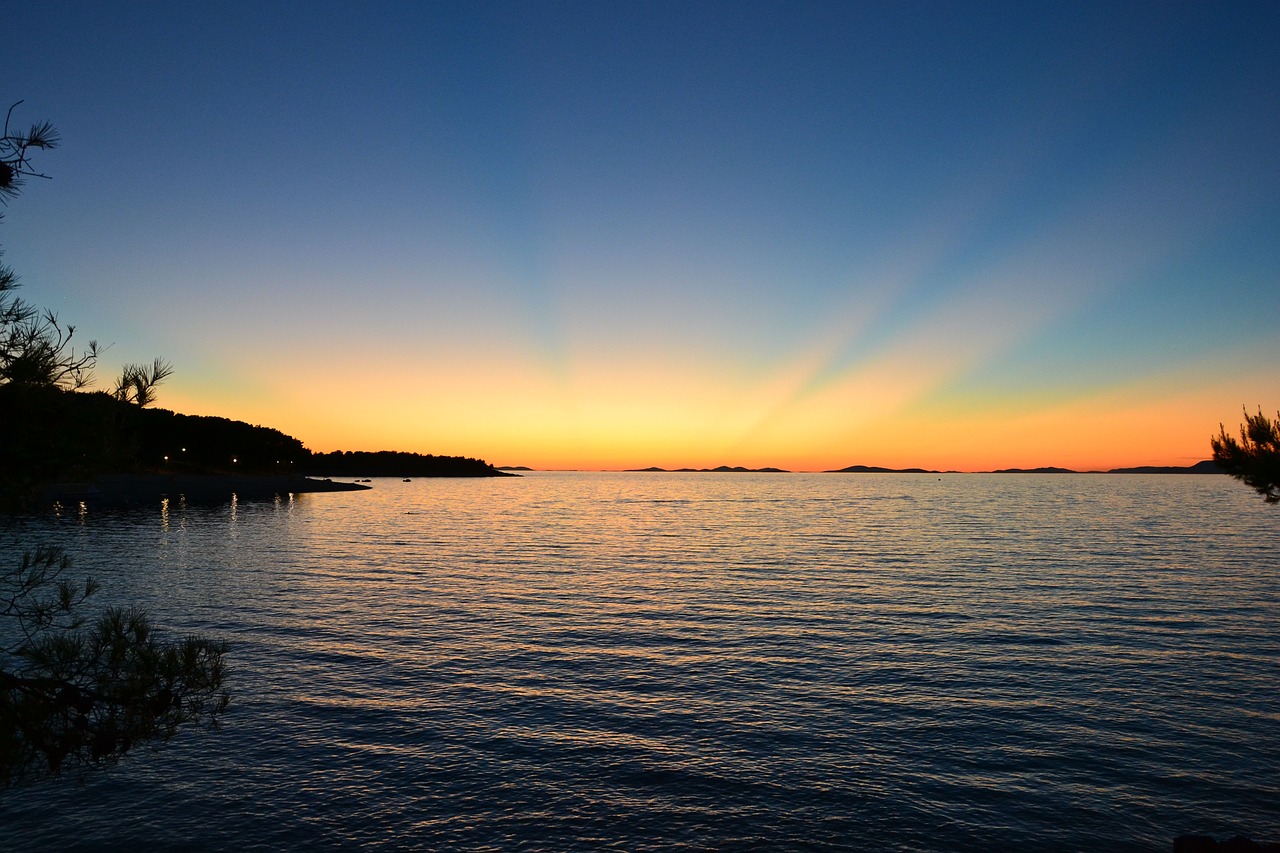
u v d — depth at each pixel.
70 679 6.00
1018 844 11.43
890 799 12.91
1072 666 21.61
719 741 15.59
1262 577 40.19
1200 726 16.53
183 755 14.42
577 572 43.25
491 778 13.64
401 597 33.22
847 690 19.25
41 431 5.75
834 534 72.81
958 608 31.06
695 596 34.41
